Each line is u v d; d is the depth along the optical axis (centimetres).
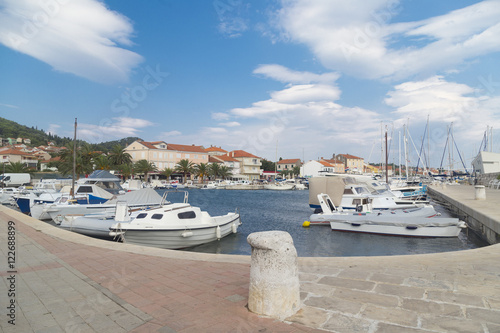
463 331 325
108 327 360
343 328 336
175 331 341
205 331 338
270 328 340
